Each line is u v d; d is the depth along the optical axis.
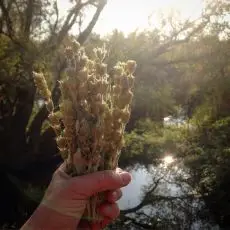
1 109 13.12
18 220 9.58
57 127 1.17
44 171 13.67
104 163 1.15
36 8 12.02
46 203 1.08
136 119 15.78
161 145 15.09
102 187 1.10
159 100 14.41
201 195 10.80
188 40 14.26
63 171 1.15
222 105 14.05
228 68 14.12
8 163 13.19
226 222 9.21
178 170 13.20
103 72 1.09
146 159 14.79
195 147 14.01
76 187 1.06
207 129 14.91
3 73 11.35
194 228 9.07
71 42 1.09
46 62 11.47
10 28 11.99
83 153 1.09
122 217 9.62
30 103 12.67
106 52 1.13
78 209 1.09
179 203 10.64
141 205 10.75
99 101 1.07
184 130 15.98
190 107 15.77
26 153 13.47
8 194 11.43
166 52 14.79
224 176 10.13
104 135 1.11
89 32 12.59
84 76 1.05
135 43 13.73
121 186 1.13
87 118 1.07
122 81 1.07
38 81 1.16
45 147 13.69
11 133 13.12
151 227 9.12
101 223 1.18
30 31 12.45
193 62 14.42
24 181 12.31
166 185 12.24
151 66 14.09
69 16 12.38
